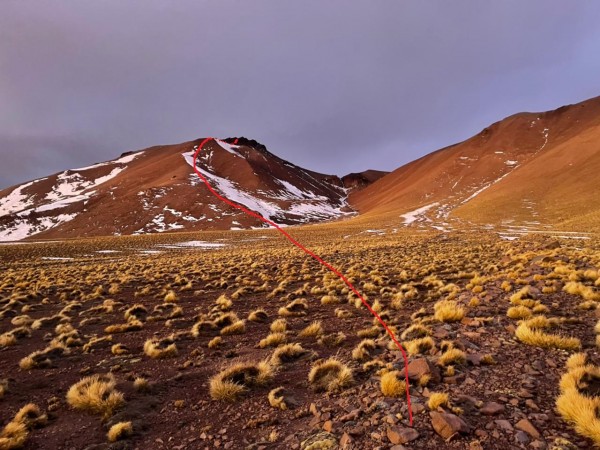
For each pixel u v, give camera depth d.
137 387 6.94
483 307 10.59
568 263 16.28
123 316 13.73
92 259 42.81
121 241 73.69
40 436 5.54
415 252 34.62
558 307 9.93
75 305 15.32
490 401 5.15
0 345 10.41
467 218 99.25
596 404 4.48
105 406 6.18
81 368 8.39
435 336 8.43
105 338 10.48
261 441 4.95
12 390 7.29
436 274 19.95
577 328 8.09
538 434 4.30
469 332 8.41
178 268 28.53
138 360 8.79
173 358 8.86
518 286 12.99
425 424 4.67
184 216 166.62
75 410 6.35
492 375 6.03
